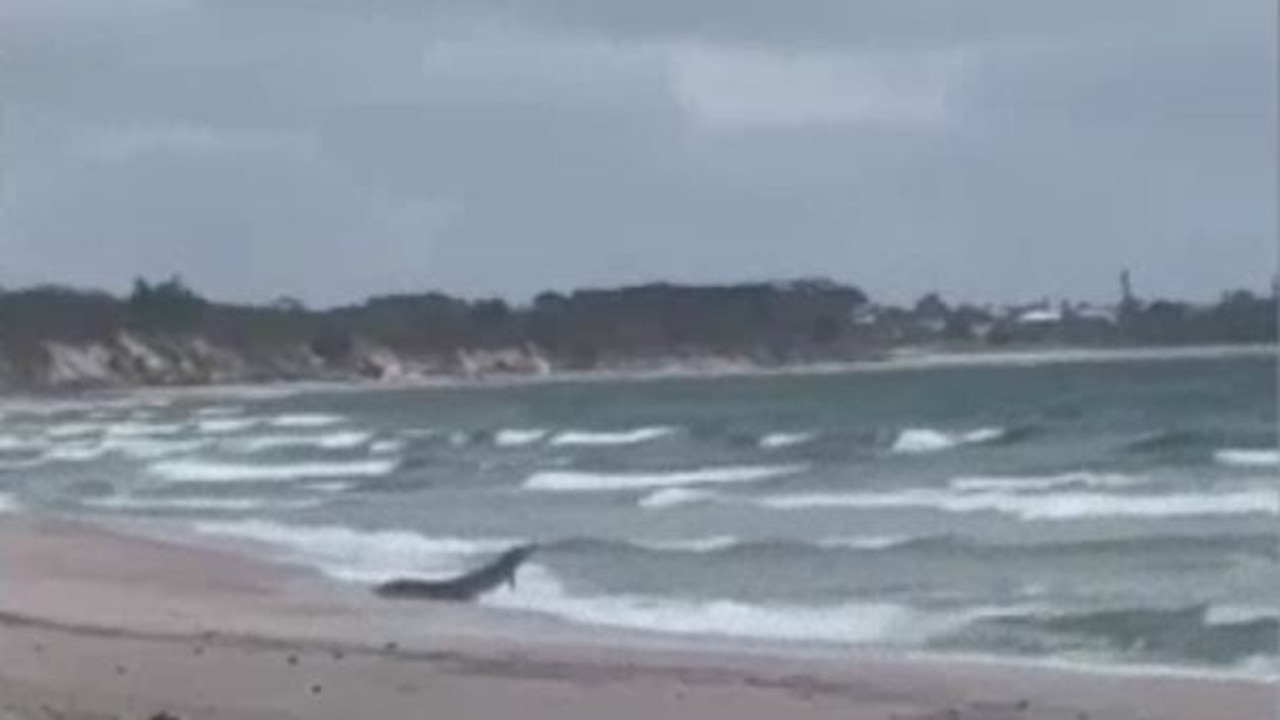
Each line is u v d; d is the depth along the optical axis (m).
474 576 46.69
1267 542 53.19
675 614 42.66
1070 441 104.31
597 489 83.00
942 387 184.00
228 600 44.28
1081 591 44.84
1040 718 27.78
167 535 63.53
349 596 45.66
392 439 135.25
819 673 32.19
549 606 44.19
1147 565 49.19
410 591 46.41
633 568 51.22
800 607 43.50
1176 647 36.69
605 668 31.98
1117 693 30.31
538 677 30.66
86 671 29.72
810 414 148.25
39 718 24.47
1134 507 64.38
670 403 182.38
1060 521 60.97
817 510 68.12
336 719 26.28
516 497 79.56
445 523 68.06
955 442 108.62
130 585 46.88
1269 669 33.50
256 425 163.00
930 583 47.09
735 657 34.62
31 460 116.12
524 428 146.25
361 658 32.53
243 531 65.69
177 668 30.48
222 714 26.08
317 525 68.50
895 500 71.44
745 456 105.69
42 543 57.84
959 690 30.47
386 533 64.69
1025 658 35.31
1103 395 148.00
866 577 48.44
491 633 38.66
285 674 30.17
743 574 49.50
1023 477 83.56
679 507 71.94
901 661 34.34
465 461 108.31
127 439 140.38
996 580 47.28
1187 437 100.88
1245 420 113.25
